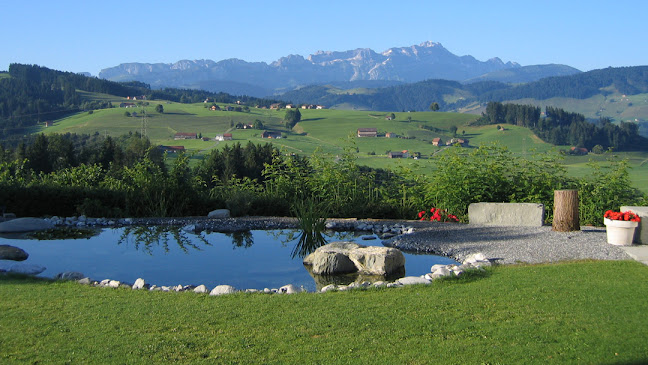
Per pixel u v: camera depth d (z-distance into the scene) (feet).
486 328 13.83
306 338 13.29
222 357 12.11
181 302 16.56
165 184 41.11
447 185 38.73
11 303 16.16
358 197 42.83
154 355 12.20
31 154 115.24
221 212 39.70
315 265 23.70
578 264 21.58
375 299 16.76
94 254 27.20
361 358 12.00
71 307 15.83
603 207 37.65
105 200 40.55
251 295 17.54
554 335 13.24
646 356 11.89
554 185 39.47
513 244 27.35
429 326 14.05
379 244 30.14
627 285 17.92
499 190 39.11
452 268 21.66
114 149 127.95
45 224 34.63
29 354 12.23
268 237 32.91
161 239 31.76
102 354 12.25
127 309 15.70
